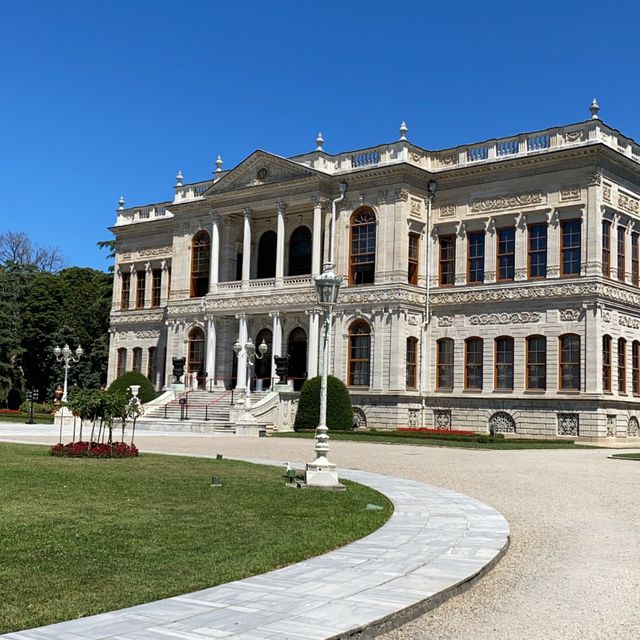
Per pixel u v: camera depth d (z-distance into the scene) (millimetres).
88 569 11766
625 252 53562
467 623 10070
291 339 62281
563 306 51594
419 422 56438
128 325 77750
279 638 8656
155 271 76750
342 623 9266
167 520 16016
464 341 56062
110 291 94875
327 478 21984
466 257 56469
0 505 17438
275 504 18578
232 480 23016
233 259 66750
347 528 15656
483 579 12312
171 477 23422
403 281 56000
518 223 54094
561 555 14102
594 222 50688
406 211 56719
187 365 67562
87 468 25438
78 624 9062
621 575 12633
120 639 8508
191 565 12117
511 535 15891
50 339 88375
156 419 56594
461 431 50812
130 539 13977
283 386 57844
